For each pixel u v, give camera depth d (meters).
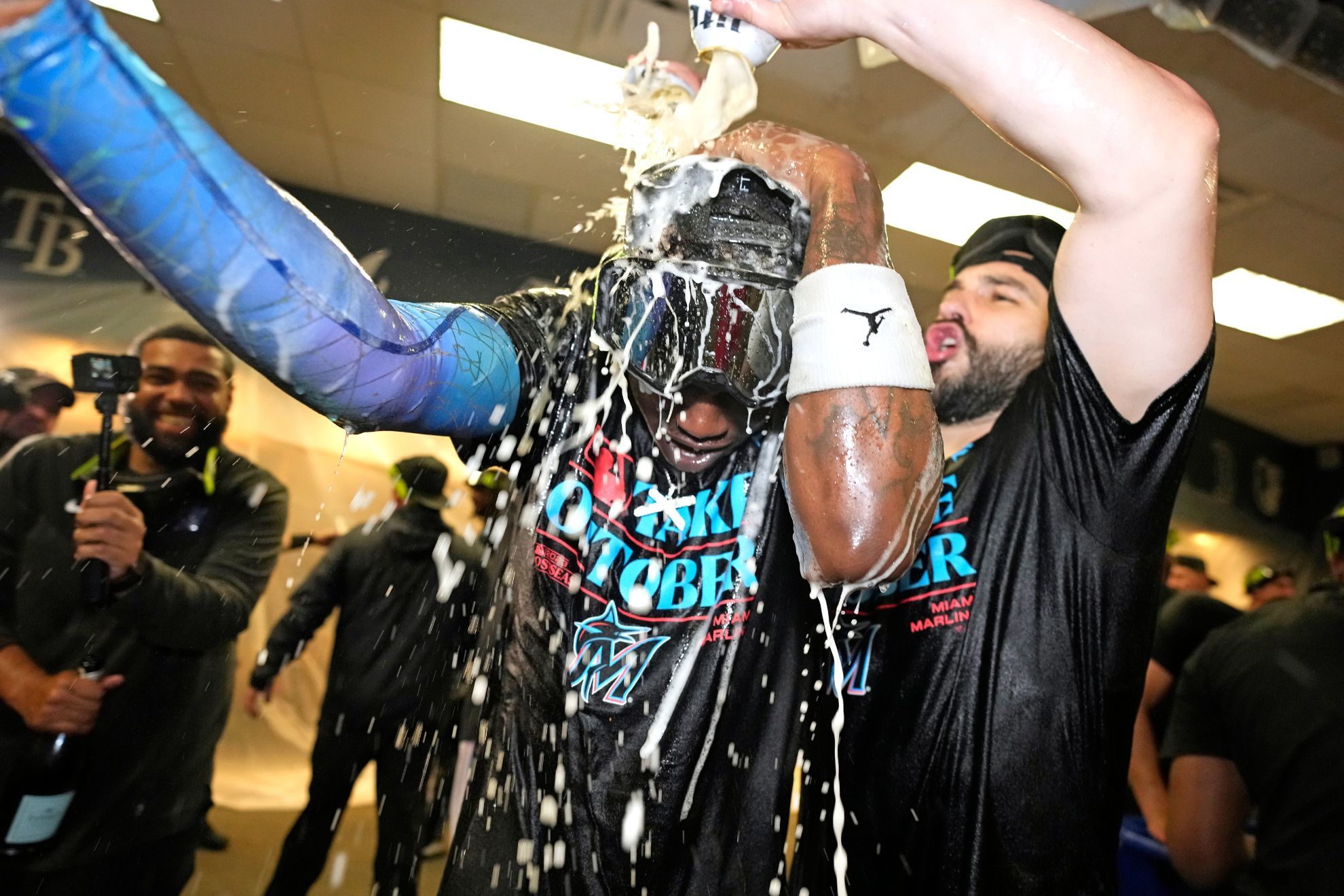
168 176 0.41
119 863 1.52
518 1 3.22
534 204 4.62
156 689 1.55
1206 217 0.66
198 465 1.70
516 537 0.74
